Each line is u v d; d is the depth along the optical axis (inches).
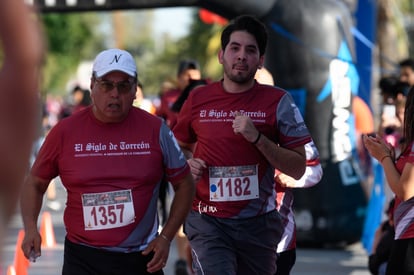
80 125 372.2
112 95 361.4
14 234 922.7
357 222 904.9
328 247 939.3
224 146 433.4
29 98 109.4
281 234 447.2
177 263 703.7
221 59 443.2
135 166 370.6
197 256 439.5
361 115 930.7
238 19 437.7
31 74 109.3
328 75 882.1
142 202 371.9
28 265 825.5
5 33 107.4
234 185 434.9
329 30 880.9
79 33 2827.3
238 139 431.5
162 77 5969.5
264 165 435.5
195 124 442.3
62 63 3097.9
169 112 841.5
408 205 427.2
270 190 440.1
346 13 903.7
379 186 818.8
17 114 109.0
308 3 880.9
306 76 881.5
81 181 368.5
